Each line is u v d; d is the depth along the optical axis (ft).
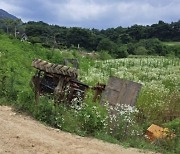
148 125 41.91
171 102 50.57
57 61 87.76
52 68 40.19
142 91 56.44
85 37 318.86
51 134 32.07
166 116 46.42
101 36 326.65
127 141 34.81
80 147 29.43
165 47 266.77
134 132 37.45
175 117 46.29
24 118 36.37
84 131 34.94
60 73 40.06
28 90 42.22
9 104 41.32
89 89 48.83
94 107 37.78
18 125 33.12
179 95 54.95
